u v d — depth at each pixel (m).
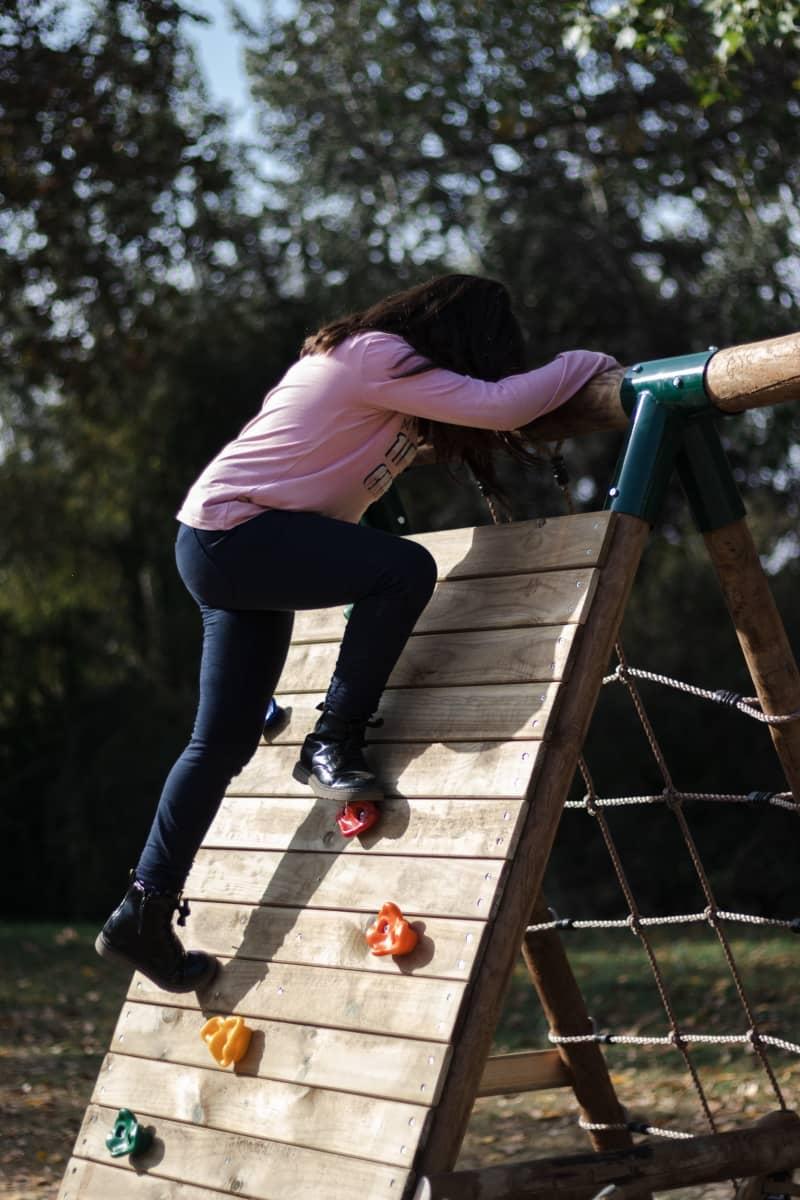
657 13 8.06
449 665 3.35
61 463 21.39
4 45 13.47
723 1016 9.34
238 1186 3.10
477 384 3.23
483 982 2.92
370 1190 2.83
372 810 3.28
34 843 21.00
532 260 17.98
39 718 21.09
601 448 19.02
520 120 13.56
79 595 21.19
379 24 14.85
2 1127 6.54
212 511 3.26
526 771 3.05
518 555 3.37
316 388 3.28
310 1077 3.09
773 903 17.42
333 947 3.22
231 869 3.59
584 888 18.17
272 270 19.91
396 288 18.61
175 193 15.10
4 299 14.77
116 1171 3.40
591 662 3.12
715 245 18.25
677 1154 3.10
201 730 3.44
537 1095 7.54
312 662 3.80
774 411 16.23
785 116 12.24
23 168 13.84
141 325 15.62
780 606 18.58
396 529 3.97
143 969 3.41
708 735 18.16
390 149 17.61
